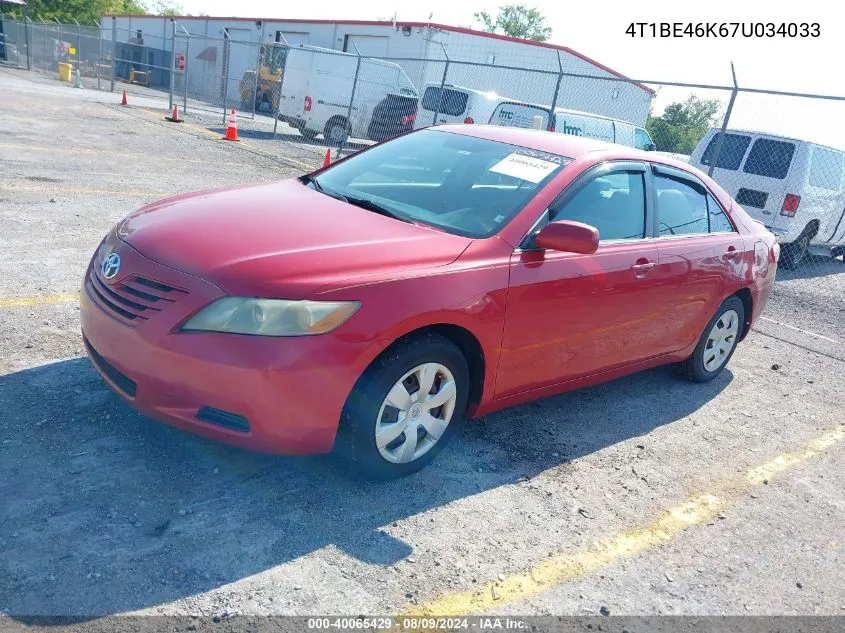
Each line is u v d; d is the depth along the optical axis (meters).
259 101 28.69
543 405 4.64
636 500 3.67
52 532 2.70
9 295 4.95
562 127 15.66
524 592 2.84
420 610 2.64
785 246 11.47
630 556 3.20
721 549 3.37
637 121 27.19
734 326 5.46
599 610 2.81
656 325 4.52
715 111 16.41
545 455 3.96
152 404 2.96
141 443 3.36
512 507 3.40
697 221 4.89
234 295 2.83
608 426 4.49
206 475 3.21
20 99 18.73
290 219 3.44
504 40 30.08
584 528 3.34
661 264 4.36
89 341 3.27
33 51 39.66
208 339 2.80
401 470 3.36
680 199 4.76
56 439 3.29
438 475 3.55
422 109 18.09
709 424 4.79
